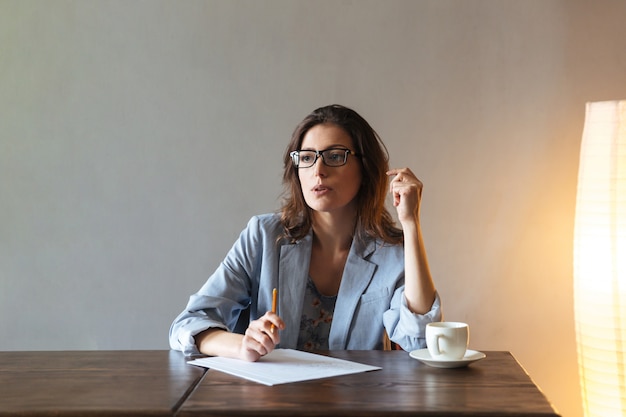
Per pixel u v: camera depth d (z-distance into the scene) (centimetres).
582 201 204
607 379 196
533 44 255
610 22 253
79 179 264
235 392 116
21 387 121
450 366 135
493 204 257
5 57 264
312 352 153
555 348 255
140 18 263
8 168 265
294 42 259
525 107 255
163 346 263
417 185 166
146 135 263
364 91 258
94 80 264
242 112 261
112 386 121
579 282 204
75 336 264
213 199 261
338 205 173
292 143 181
